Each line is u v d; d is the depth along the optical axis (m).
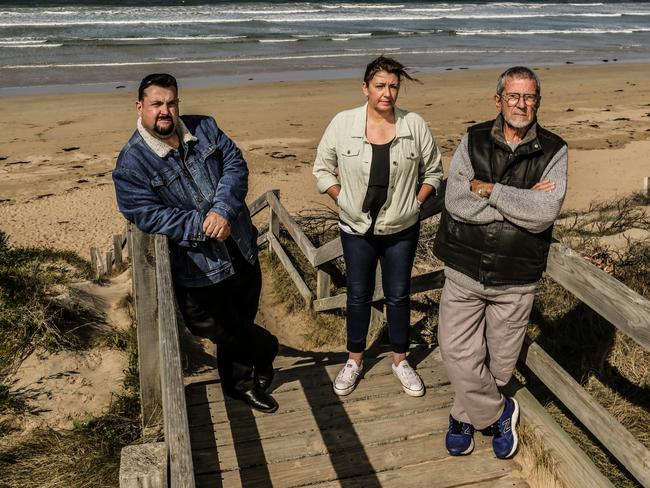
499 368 3.11
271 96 21.41
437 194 3.74
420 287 4.29
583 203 11.93
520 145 2.78
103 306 5.20
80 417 3.84
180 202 2.89
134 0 51.19
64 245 10.35
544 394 3.80
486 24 46.03
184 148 2.88
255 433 3.39
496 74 26.50
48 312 4.59
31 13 41.62
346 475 3.13
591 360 4.11
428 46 34.06
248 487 3.04
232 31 37.03
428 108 20.28
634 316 2.54
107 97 20.70
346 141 3.25
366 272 3.54
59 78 23.64
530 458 3.16
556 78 25.84
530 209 2.71
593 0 76.38
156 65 26.50
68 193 12.68
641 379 3.95
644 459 2.54
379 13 49.94
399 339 3.70
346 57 29.97
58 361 4.27
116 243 7.52
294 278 6.12
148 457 1.93
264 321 5.98
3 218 11.35
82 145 15.84
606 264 4.79
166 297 2.35
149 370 2.92
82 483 3.29
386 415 3.56
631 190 12.70
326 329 5.68
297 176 13.86
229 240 3.08
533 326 4.57
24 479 3.33
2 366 4.19
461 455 3.27
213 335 3.21
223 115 18.77
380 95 3.10
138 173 2.80
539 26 45.91
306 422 3.48
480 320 3.06
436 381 3.87
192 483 1.75
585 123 18.64
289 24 41.25
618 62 30.98
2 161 14.53
